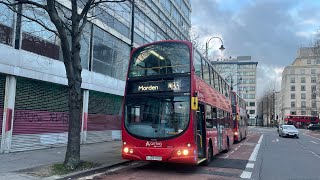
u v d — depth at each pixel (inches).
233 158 649.0
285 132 1619.1
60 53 661.9
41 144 612.4
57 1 630.5
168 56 473.7
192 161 434.3
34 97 597.3
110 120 886.4
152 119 452.8
